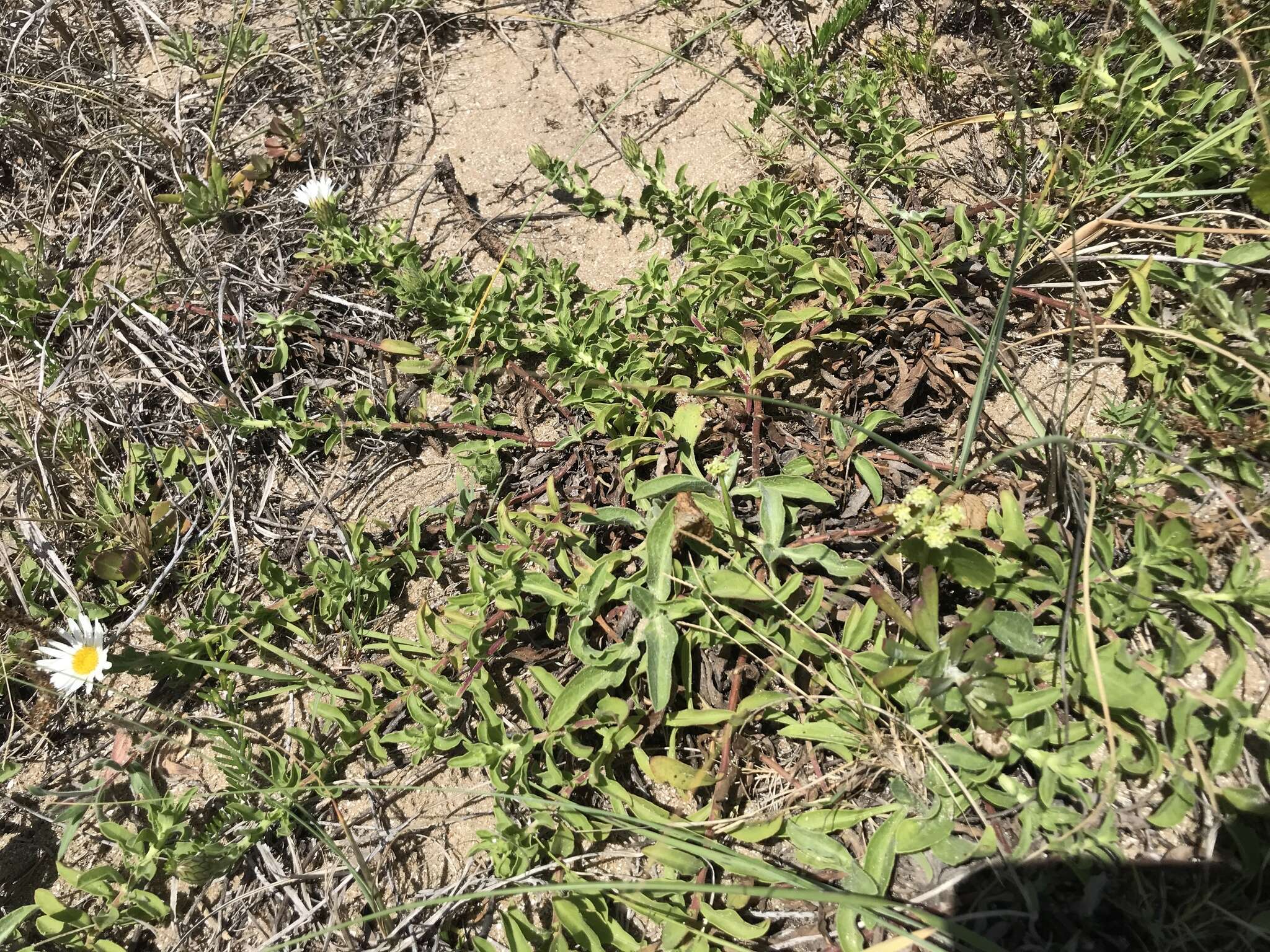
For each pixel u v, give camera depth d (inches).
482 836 69.7
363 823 78.8
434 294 98.7
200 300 110.6
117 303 106.9
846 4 108.6
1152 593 69.2
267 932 75.6
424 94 125.4
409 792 80.1
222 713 85.4
